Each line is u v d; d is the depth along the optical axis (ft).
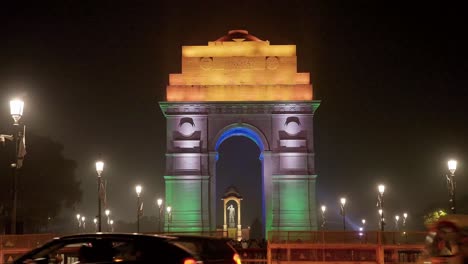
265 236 287.69
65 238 67.97
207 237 71.97
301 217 282.77
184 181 286.05
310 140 289.12
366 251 160.76
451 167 189.06
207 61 295.07
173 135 289.53
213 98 291.17
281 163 287.28
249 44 297.33
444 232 79.61
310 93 291.58
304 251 162.81
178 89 291.99
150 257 64.28
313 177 286.25
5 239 141.69
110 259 65.51
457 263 76.89
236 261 71.36
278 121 290.35
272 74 294.66
